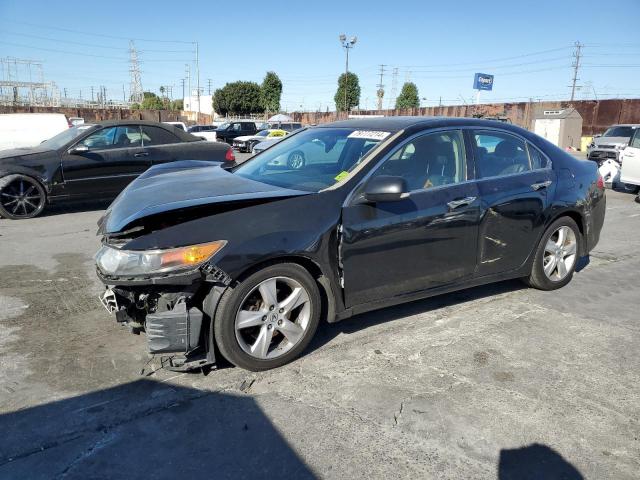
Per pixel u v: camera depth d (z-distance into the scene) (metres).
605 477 2.43
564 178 4.61
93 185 8.29
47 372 3.24
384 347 3.65
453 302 4.52
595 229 5.00
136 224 3.08
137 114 44.50
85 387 3.08
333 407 2.93
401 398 3.03
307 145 4.19
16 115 12.03
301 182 3.71
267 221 3.15
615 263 5.89
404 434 2.70
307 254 3.22
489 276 4.22
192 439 2.63
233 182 3.80
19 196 7.87
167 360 3.11
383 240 3.51
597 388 3.19
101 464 2.45
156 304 3.09
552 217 4.52
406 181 3.51
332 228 3.31
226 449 2.57
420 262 3.73
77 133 8.42
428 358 3.51
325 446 2.60
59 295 4.57
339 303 3.47
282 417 2.83
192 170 4.49
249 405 2.93
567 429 2.78
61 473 2.38
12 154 7.89
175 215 3.12
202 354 3.26
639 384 3.25
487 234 4.07
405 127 3.84
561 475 2.44
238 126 29.62
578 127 30.61
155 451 2.54
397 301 3.73
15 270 5.29
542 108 34.06
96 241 6.56
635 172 10.82
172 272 2.88
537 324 4.10
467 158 4.02
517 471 2.45
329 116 50.38
